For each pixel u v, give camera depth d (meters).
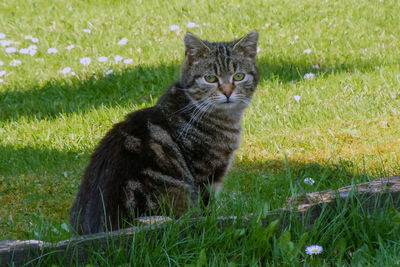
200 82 6.36
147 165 5.68
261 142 8.71
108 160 5.66
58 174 8.02
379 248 4.64
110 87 10.79
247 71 6.64
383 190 5.07
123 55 12.30
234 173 7.61
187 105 6.21
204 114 6.24
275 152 8.43
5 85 11.20
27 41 13.34
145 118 6.00
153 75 11.09
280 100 9.98
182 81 6.42
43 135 9.13
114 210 5.38
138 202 5.54
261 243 4.64
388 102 9.67
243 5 15.06
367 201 5.03
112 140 5.83
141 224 4.86
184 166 5.96
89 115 9.63
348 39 12.80
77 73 11.49
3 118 10.03
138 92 10.59
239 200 5.50
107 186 5.48
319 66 11.46
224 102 6.38
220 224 4.87
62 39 13.41
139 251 4.58
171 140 5.93
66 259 4.54
